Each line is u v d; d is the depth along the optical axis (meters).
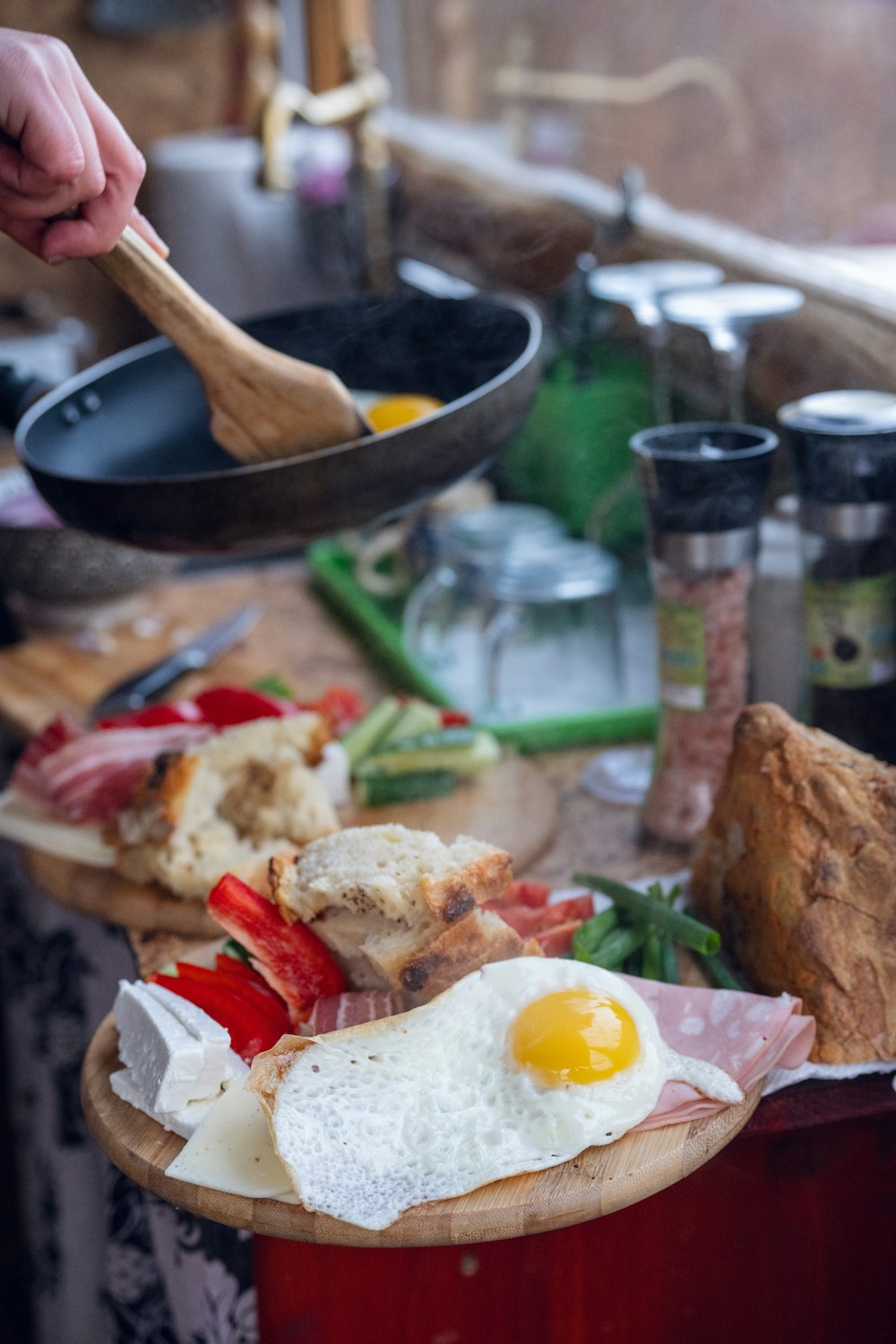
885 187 1.15
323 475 0.86
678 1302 0.86
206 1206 0.74
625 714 1.10
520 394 0.91
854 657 0.94
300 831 0.96
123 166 0.83
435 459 0.88
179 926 0.94
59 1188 1.14
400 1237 0.73
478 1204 0.73
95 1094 0.80
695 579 0.94
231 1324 0.88
